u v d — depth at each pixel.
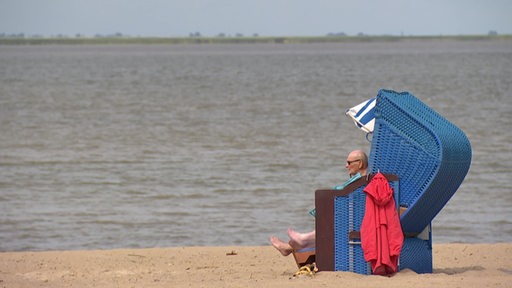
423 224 27.23
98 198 51.69
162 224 44.25
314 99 140.38
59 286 26.59
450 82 185.38
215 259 32.91
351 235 26.67
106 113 115.44
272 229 42.84
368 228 26.12
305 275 26.67
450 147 25.66
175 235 41.59
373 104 28.81
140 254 33.81
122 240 40.72
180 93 159.12
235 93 157.75
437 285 24.83
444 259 32.19
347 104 128.88
